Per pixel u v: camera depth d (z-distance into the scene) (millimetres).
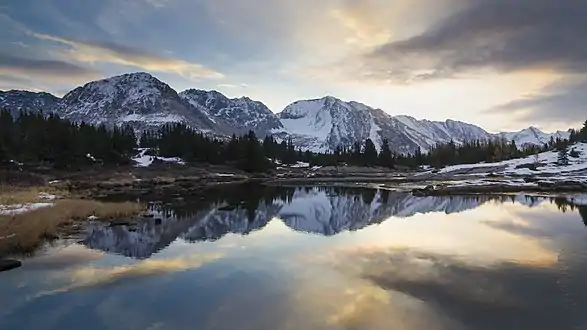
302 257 21094
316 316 12945
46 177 67062
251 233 28953
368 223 33906
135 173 90312
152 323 12508
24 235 23859
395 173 142750
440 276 17234
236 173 118500
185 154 119000
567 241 24734
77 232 27750
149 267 19047
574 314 12984
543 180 74562
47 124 101438
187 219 35188
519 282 16281
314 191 70812
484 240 25422
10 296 14977
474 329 11992
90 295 15062
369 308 13586
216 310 13484
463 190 64375
